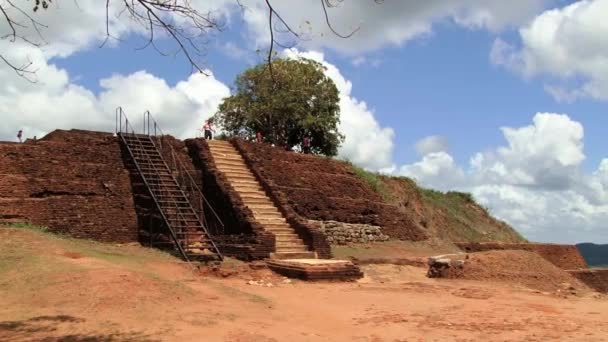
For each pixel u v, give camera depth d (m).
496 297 16.69
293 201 28.78
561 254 38.56
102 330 10.05
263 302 14.03
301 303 14.70
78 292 11.99
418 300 15.80
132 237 23.16
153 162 24.64
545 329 11.96
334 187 32.75
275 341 10.27
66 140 23.34
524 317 13.30
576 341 10.88
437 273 22.25
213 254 21.20
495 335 11.37
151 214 22.91
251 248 21.36
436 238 38.16
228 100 45.72
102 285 12.34
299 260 20.70
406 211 38.94
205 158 26.61
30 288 12.34
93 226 22.27
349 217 32.00
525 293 17.95
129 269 13.97
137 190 23.77
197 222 23.30
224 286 15.40
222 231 24.02
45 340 9.40
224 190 24.61
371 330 11.74
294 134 47.22
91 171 23.08
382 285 18.98
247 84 45.34
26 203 20.89
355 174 35.84
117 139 24.64
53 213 21.45
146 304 11.73
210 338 10.11
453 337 11.17
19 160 21.52
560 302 16.25
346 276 19.69
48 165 22.12
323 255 23.67
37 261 14.30
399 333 11.49
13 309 11.16
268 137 45.84
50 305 11.38
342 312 13.73
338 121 47.69
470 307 14.69
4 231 17.03
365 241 32.12
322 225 29.70
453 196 53.72
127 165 24.28
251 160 28.27
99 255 17.58
